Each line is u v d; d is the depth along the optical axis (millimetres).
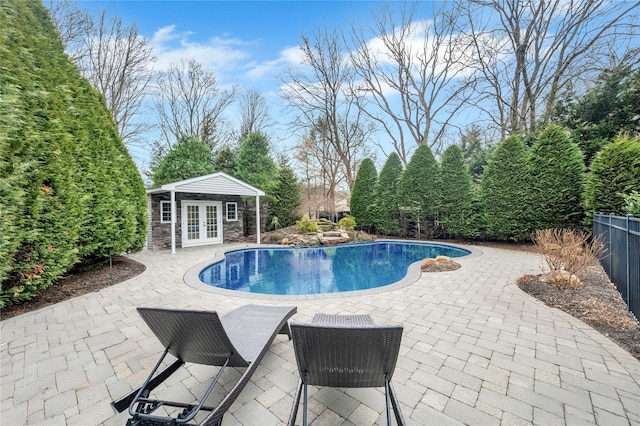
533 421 1836
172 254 9711
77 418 1901
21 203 3928
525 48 13102
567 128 10773
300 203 16797
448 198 12164
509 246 10367
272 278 7332
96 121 6230
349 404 2041
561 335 3074
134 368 2504
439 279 5652
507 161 10430
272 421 1884
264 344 2273
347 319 2812
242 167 15523
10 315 3805
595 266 6082
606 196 7215
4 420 1880
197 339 1895
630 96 9258
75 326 3420
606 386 2186
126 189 6926
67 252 4938
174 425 1633
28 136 4230
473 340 2979
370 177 15469
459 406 1980
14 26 4699
